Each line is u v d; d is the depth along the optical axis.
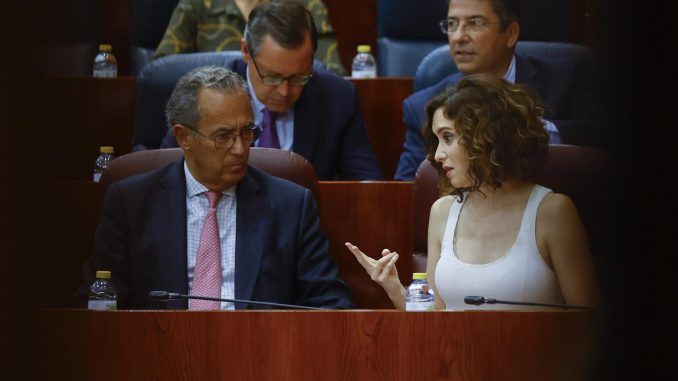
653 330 4.62
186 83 6.17
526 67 8.36
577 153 6.30
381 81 9.69
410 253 7.36
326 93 8.30
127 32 11.45
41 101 7.51
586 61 8.52
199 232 6.20
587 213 6.25
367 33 12.05
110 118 9.19
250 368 4.46
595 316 4.53
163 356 4.48
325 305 6.12
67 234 7.05
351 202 7.36
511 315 4.46
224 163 6.12
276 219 6.25
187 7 10.16
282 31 7.68
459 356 4.46
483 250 5.87
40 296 6.83
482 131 5.78
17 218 6.81
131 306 6.16
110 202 6.27
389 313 4.45
